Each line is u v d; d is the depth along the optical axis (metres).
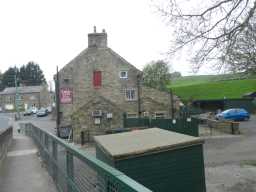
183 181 8.03
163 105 45.25
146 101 45.69
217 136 34.38
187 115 42.94
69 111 46.62
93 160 4.74
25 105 110.94
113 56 47.31
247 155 21.67
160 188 7.83
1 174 13.02
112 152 7.75
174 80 90.44
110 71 47.09
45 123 61.53
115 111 37.28
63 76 47.28
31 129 33.34
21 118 81.31
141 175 7.68
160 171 7.85
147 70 69.56
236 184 14.02
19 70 136.12
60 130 37.72
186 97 70.44
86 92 47.09
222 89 71.75
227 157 21.31
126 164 7.60
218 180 14.86
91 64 47.47
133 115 46.00
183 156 8.08
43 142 15.06
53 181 10.48
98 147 10.01
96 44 47.69
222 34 11.21
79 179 5.85
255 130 37.97
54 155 10.12
